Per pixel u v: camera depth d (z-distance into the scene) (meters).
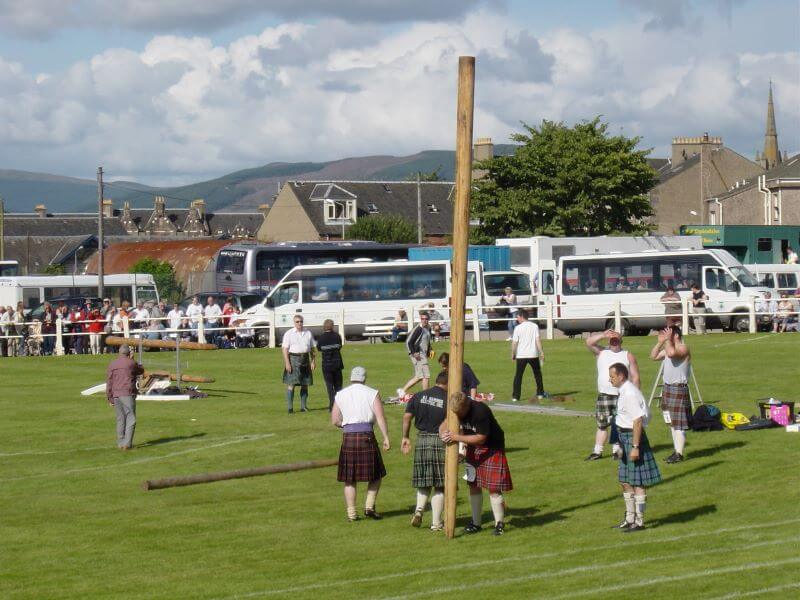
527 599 13.93
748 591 13.73
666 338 22.31
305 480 23.16
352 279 57.44
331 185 125.00
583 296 55.97
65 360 47.84
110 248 84.94
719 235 77.50
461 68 17.66
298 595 14.76
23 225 159.75
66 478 24.11
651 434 25.47
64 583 16.02
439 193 130.88
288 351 31.09
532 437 25.98
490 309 56.62
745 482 20.44
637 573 14.92
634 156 84.62
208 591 15.23
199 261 78.00
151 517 20.27
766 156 182.00
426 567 15.98
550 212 84.38
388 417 29.64
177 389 35.06
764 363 38.56
